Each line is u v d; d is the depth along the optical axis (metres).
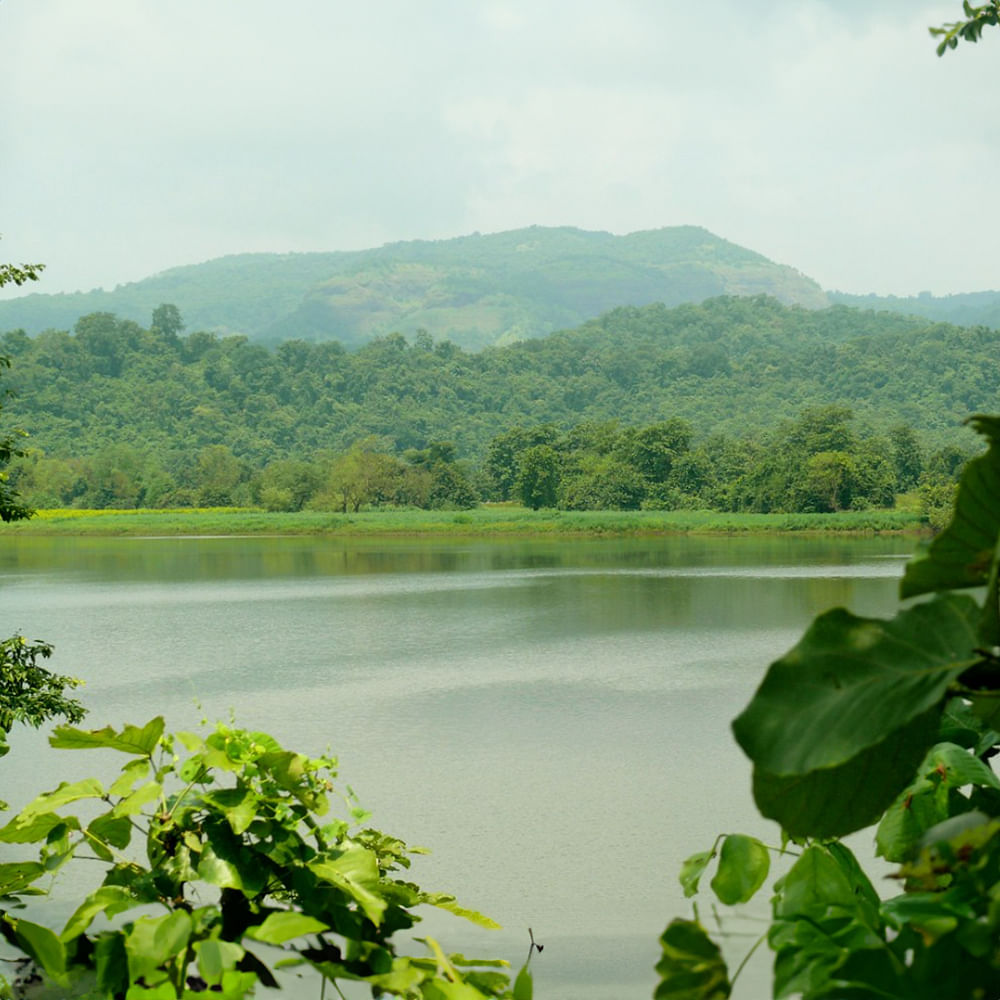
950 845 1.02
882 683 0.93
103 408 157.88
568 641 30.69
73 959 2.44
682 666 26.12
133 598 44.56
